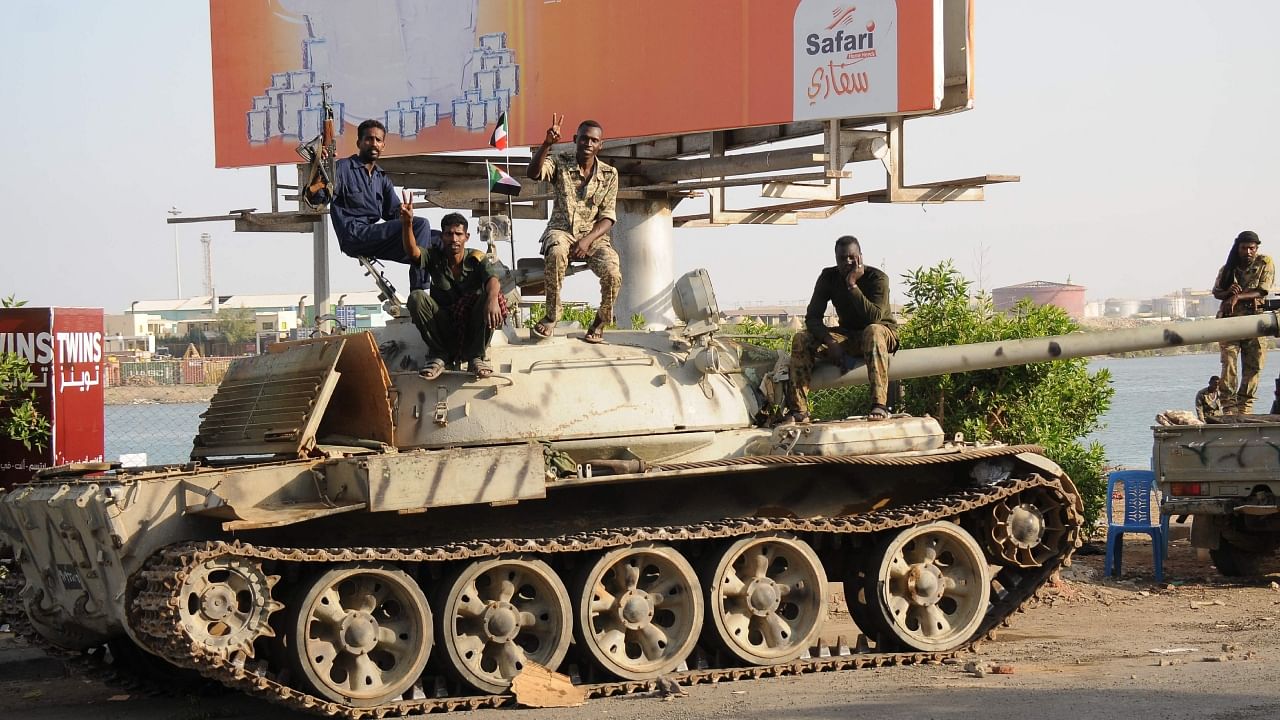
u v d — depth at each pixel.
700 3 20.77
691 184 21.50
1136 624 14.22
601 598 11.84
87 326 16.70
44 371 16.17
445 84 22.34
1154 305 112.62
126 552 10.55
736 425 13.45
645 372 13.09
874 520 12.67
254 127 23.34
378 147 13.32
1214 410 19.39
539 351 12.94
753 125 20.55
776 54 20.33
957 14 20.17
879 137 20.66
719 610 12.13
